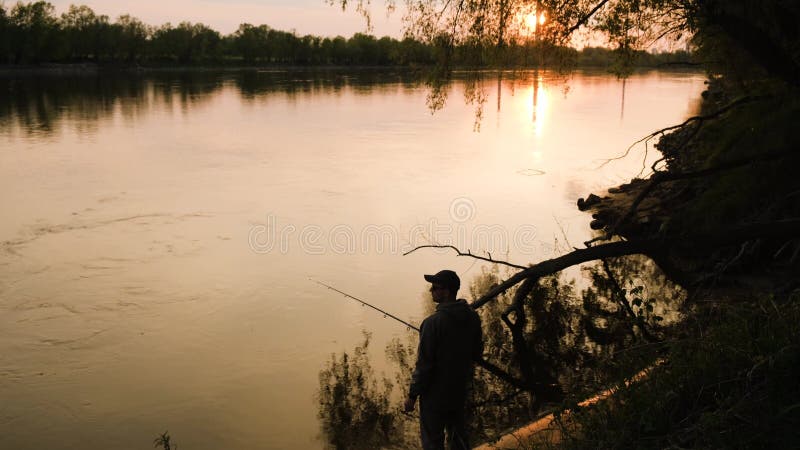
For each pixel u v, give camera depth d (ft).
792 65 25.66
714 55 35.96
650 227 40.09
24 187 56.03
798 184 31.83
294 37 521.65
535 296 30.30
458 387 13.83
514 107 151.23
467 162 72.49
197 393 21.80
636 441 11.88
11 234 41.11
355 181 60.39
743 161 24.25
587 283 32.09
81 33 417.08
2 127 102.53
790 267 28.02
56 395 21.79
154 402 21.29
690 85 250.57
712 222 34.63
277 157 75.36
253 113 133.59
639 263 35.19
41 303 29.58
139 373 23.26
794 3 25.57
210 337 26.20
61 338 26.08
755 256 28.86
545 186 59.11
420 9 28.66
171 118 121.80
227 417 20.20
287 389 21.93
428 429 13.96
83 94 183.01
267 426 19.60
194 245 39.06
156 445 17.74
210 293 31.09
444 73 29.27
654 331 24.85
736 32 25.59
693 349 14.26
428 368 13.67
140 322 27.71
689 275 29.78
